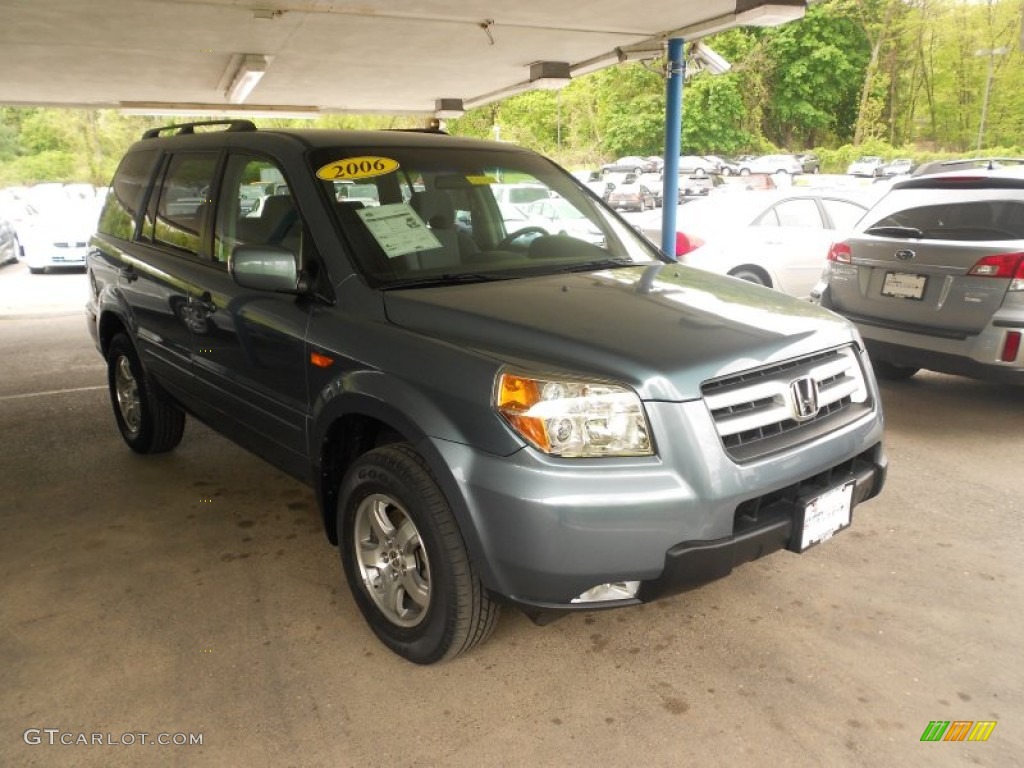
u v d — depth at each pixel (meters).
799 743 2.43
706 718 2.54
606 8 7.07
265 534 3.85
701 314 2.84
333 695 2.67
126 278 4.50
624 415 2.36
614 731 2.49
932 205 5.33
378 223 3.22
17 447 5.11
